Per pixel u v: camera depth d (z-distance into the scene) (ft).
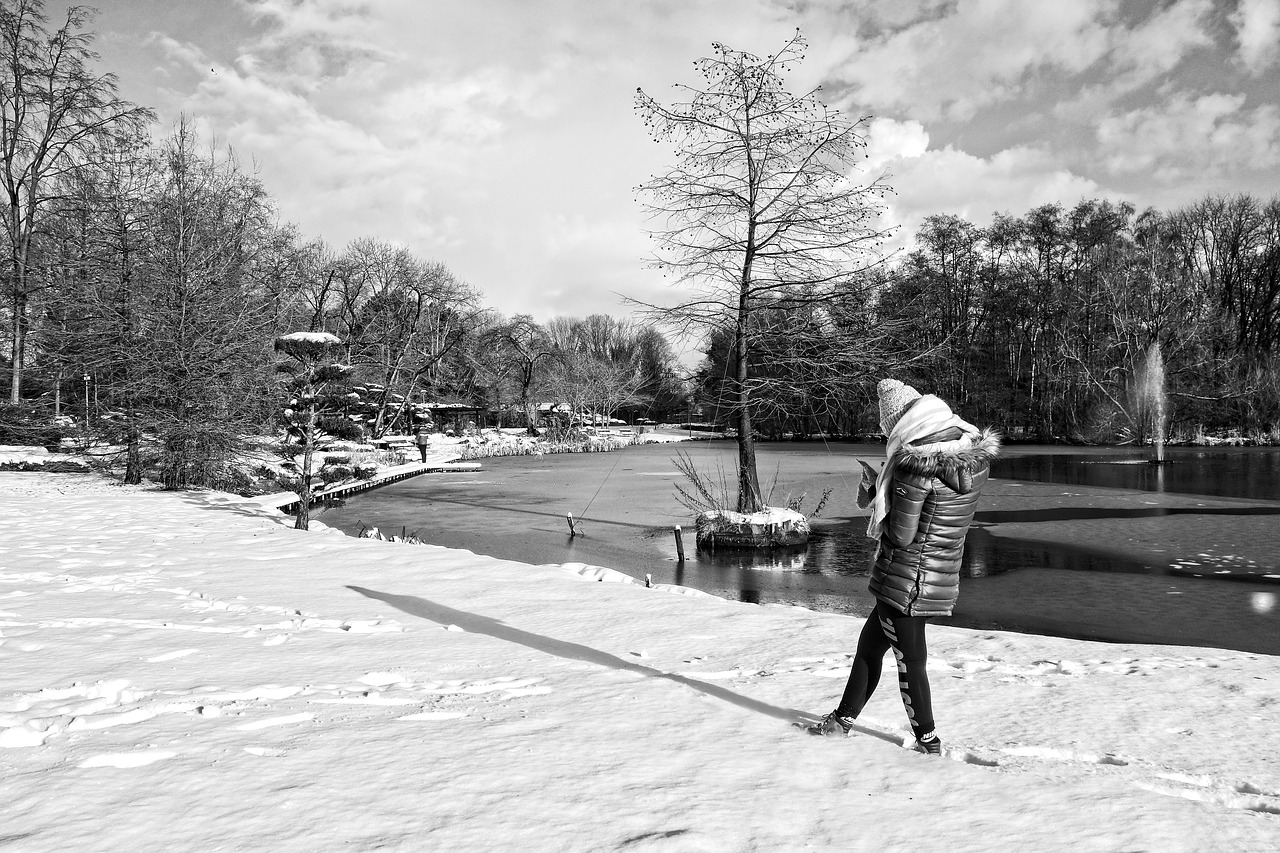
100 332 82.69
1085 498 78.43
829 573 46.03
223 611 23.67
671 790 10.30
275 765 11.16
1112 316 190.49
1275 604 36.45
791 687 15.47
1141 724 13.37
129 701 14.35
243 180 94.07
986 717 13.78
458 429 258.98
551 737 12.42
